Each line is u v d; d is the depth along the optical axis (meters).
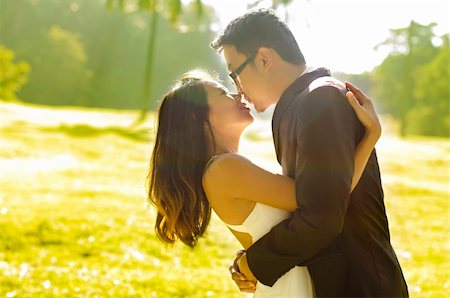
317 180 2.82
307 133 2.87
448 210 16.70
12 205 12.34
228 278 8.74
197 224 3.39
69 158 23.17
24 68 57.00
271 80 3.22
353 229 3.05
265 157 27.77
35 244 9.95
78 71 76.62
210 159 3.29
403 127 58.03
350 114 2.95
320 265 3.01
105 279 8.09
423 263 10.49
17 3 78.44
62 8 81.81
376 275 3.00
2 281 7.57
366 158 2.97
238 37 3.23
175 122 3.34
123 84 82.44
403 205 17.05
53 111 40.47
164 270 9.05
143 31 84.50
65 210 12.28
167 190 3.34
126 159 24.73
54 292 7.27
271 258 2.98
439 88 80.12
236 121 3.35
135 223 11.62
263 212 3.18
